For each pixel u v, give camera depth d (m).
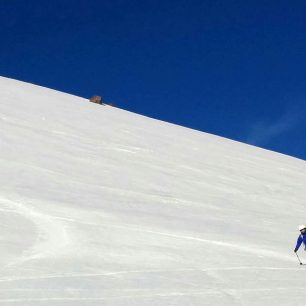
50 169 18.62
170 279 10.40
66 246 11.63
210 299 9.50
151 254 12.05
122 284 9.73
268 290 10.43
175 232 14.35
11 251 10.75
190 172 23.47
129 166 21.97
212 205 18.97
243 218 18.03
